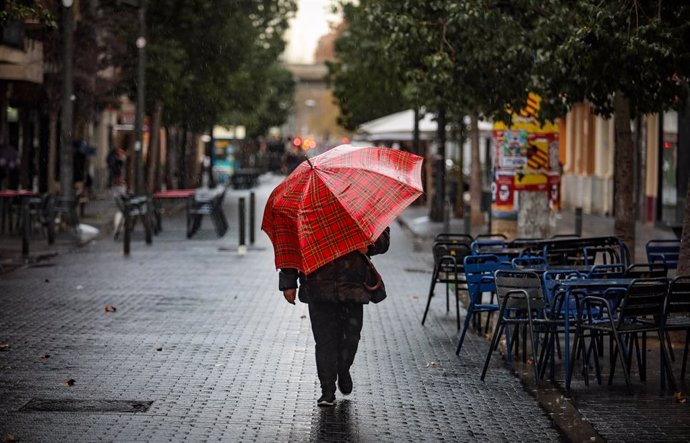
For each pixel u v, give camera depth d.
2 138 48.16
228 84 62.09
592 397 14.27
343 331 13.70
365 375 15.40
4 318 20.16
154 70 51.28
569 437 12.13
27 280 26.09
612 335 15.32
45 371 15.41
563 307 16.05
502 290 15.74
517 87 24.81
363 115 63.38
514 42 23.81
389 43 25.75
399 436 12.12
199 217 41.03
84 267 29.19
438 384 14.91
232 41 56.59
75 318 20.22
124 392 14.12
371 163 13.27
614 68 18.83
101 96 48.53
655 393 14.52
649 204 46.38
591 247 21.58
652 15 18.94
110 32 47.62
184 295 23.53
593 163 58.38
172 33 52.69
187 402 13.60
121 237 39.72
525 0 23.66
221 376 15.16
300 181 13.06
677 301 14.84
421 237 40.72
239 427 12.41
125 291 24.14
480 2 23.88
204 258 31.89
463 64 24.98
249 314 20.83
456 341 18.33
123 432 12.12
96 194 68.50
